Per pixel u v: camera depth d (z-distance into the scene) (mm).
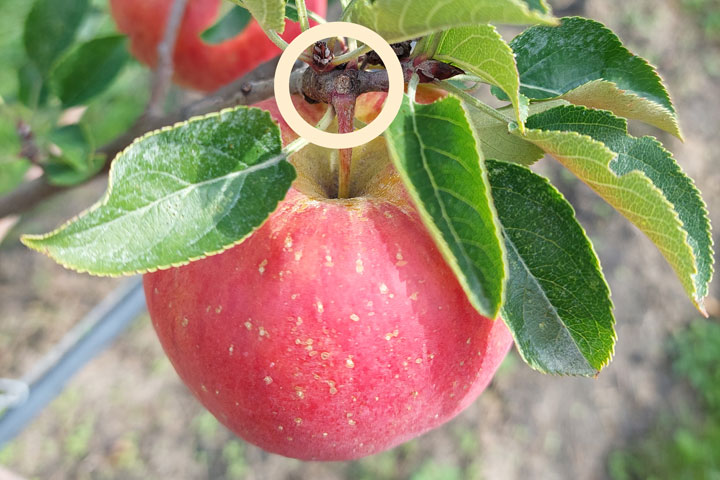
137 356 909
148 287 245
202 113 302
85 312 916
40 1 352
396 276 214
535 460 885
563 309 223
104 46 361
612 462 893
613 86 229
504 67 196
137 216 191
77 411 867
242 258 217
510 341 256
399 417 228
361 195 245
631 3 1192
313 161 250
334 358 213
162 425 871
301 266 213
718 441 906
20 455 833
